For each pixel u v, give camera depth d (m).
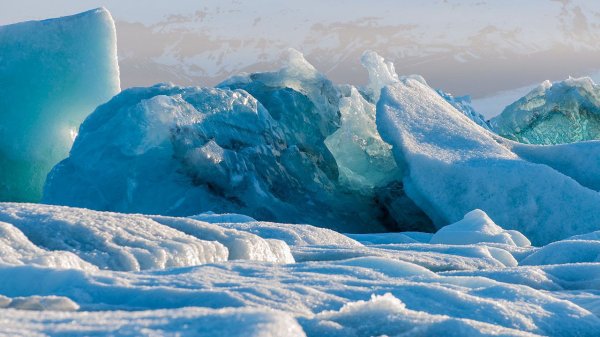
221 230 12.35
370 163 41.72
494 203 33.09
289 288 6.21
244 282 6.57
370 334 4.39
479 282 8.61
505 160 34.78
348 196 40.28
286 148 39.84
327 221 37.44
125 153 36.34
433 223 35.91
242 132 38.59
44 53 45.91
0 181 44.06
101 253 9.44
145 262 9.54
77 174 36.66
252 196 36.25
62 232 10.12
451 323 4.49
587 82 49.12
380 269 10.03
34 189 44.62
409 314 4.66
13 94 45.16
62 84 45.62
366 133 42.16
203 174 35.94
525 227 32.50
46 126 44.97
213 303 5.43
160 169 36.06
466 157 35.53
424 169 34.88
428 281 8.72
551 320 6.27
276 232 18.28
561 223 32.19
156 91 39.59
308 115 41.62
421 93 41.91
